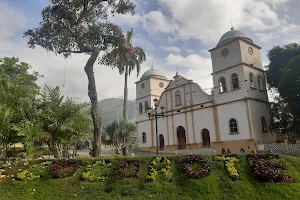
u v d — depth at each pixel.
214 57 32.09
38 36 16.91
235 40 30.09
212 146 30.23
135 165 10.82
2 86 13.59
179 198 8.85
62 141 13.43
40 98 13.81
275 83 28.98
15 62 22.12
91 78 16.25
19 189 9.50
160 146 37.72
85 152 30.75
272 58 29.59
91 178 10.09
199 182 9.48
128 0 17.67
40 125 12.91
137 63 30.66
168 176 9.97
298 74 24.14
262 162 10.37
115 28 17.23
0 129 11.72
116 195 9.22
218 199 8.71
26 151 12.46
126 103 29.95
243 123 27.73
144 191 9.31
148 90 42.28
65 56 18.56
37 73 21.03
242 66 28.89
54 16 16.30
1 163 11.80
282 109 26.95
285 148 24.12
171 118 36.28
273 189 8.89
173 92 36.72
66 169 10.64
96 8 17.50
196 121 32.75
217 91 31.03
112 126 19.28
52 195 9.24
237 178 9.64
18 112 13.08
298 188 8.85
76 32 16.53
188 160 10.70
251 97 28.16
